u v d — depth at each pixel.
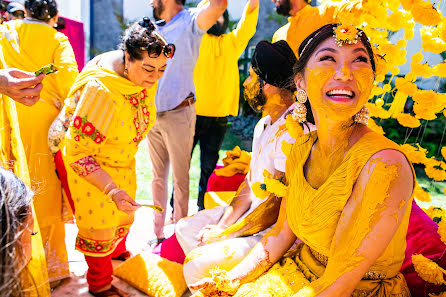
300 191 1.89
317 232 1.81
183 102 3.42
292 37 3.49
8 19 4.38
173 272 2.92
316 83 1.72
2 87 2.14
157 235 3.65
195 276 2.45
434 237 2.32
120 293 2.81
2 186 1.16
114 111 2.46
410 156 1.94
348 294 1.67
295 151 2.01
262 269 2.07
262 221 2.51
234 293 2.01
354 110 1.70
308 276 1.92
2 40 2.93
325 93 1.71
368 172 1.64
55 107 2.92
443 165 1.91
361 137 1.75
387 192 1.60
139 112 2.61
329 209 1.76
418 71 1.88
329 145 1.81
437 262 2.07
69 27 6.16
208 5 3.28
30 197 1.23
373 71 1.77
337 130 1.77
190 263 2.48
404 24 1.95
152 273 2.93
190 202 4.80
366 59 1.71
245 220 2.54
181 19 3.37
